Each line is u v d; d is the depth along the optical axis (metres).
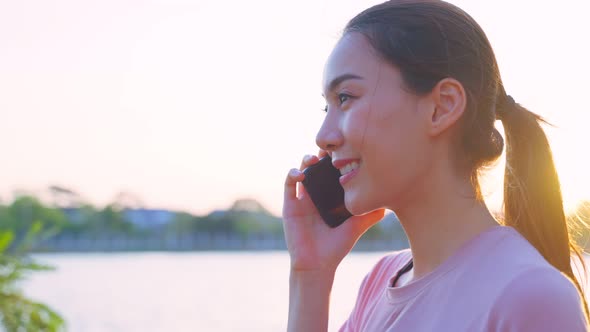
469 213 1.51
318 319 1.81
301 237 1.85
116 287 52.31
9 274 6.02
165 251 115.19
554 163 1.58
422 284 1.49
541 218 1.57
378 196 1.51
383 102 1.49
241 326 28.58
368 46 1.51
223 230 117.06
